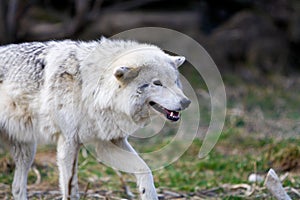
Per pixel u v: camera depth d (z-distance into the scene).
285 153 16.58
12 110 11.62
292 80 30.97
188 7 34.91
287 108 25.22
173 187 14.72
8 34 27.84
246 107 24.77
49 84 11.01
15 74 11.55
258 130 21.16
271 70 32.12
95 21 31.34
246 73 31.30
